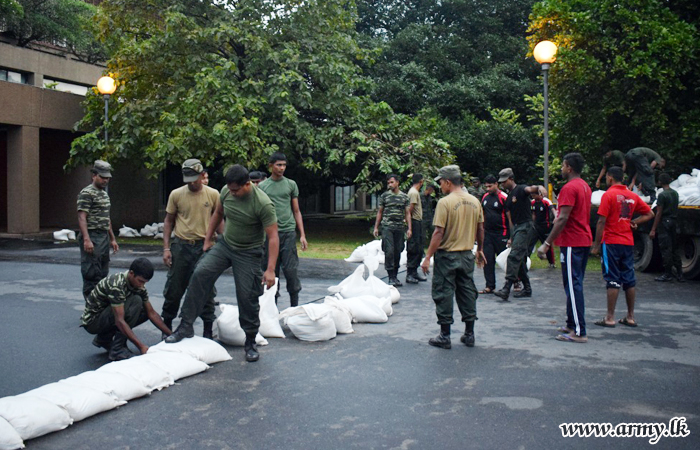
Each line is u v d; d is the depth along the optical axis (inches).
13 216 719.1
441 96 840.9
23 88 701.9
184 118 629.9
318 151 700.7
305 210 1369.3
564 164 245.9
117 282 205.8
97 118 739.4
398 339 245.6
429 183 640.4
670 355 220.5
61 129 758.5
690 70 564.7
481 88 858.1
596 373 198.5
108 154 656.4
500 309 309.0
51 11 1004.6
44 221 893.2
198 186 233.3
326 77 682.2
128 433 150.8
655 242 431.2
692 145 576.4
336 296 300.5
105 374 174.7
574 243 239.1
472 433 150.3
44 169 888.9
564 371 200.8
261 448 141.9
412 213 392.2
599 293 356.8
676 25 554.6
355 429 152.9
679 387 184.5
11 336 249.3
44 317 285.7
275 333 246.8
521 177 831.1
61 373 199.3
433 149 676.1
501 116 837.2
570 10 610.2
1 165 896.3
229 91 626.5
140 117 664.4
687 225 398.6
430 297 344.8
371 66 836.6
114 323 212.7
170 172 961.5
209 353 207.9
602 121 600.1
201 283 213.2
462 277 232.7
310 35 722.2
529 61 915.4
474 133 791.7
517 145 797.2
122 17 721.6
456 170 234.4
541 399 174.2
